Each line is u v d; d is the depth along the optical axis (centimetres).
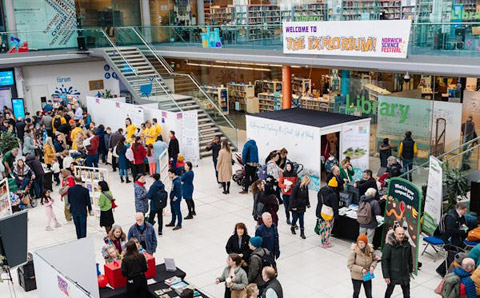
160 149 1734
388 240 888
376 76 1853
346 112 1988
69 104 2430
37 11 2580
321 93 2147
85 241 895
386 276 879
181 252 1194
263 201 1127
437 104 1720
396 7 1709
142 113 2006
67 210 1389
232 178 1712
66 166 1623
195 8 2997
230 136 2131
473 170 1376
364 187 1259
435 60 1481
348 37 1692
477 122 1691
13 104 2486
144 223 1044
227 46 2206
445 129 1719
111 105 2203
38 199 1599
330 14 1856
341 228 1220
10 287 1063
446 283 804
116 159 1903
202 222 1375
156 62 2498
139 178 1280
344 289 1004
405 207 1067
